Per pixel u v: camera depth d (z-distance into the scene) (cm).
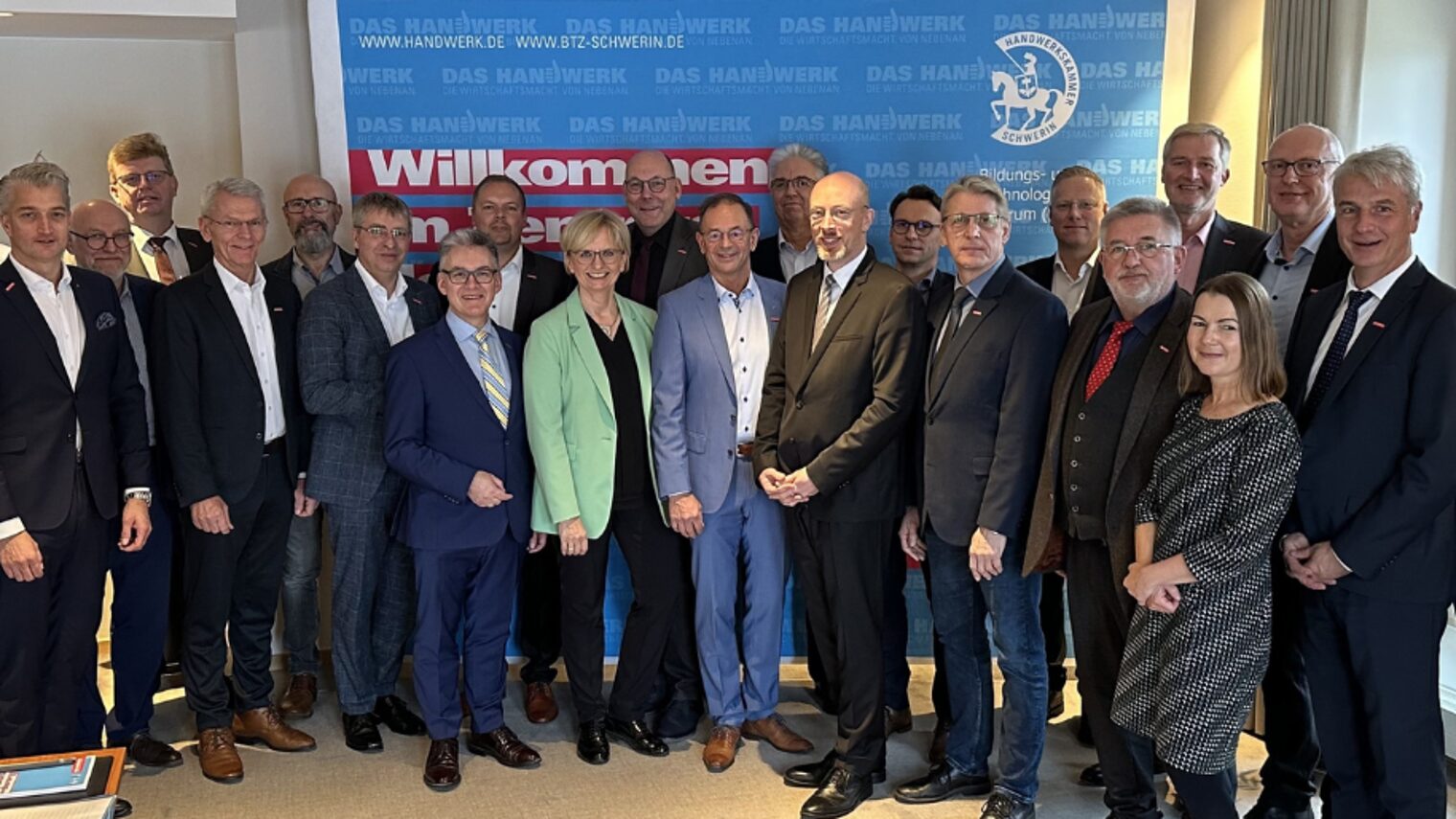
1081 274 354
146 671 338
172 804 313
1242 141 401
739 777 327
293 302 346
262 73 405
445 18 390
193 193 438
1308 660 257
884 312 291
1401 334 238
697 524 323
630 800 313
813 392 298
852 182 298
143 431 315
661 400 323
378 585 355
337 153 395
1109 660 269
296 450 344
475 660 335
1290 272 304
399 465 313
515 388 329
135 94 429
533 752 336
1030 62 397
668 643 354
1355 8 340
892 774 326
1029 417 272
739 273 327
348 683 347
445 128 396
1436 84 355
